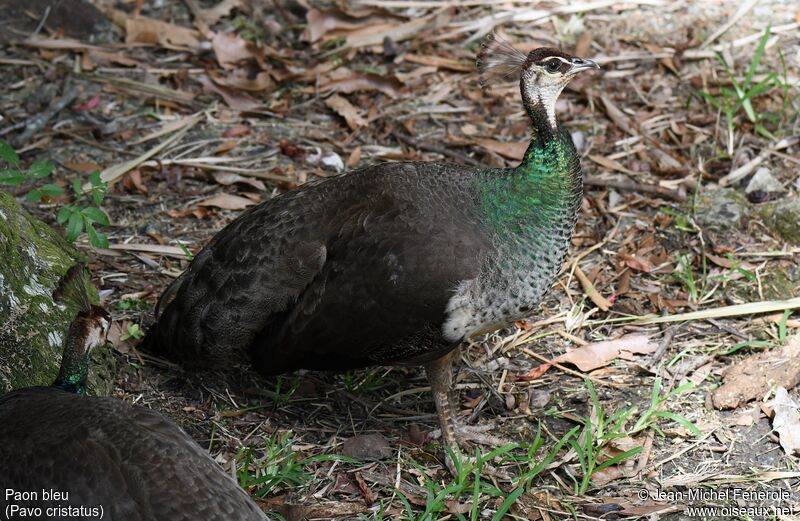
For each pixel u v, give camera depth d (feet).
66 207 24.14
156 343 22.75
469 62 33.65
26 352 20.84
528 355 24.11
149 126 30.50
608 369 23.54
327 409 22.66
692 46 33.91
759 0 35.86
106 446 16.81
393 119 31.35
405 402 23.06
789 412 21.62
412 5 35.50
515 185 20.71
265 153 29.81
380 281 20.17
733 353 23.76
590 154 30.14
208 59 33.35
